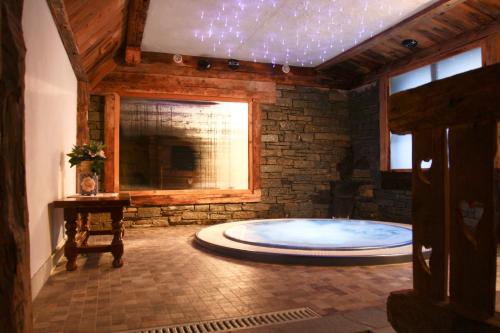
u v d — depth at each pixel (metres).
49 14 3.24
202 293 2.81
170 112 6.66
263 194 7.11
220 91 6.86
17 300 1.63
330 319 2.19
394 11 4.78
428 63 5.80
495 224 1.18
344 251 3.83
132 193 6.36
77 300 2.67
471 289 1.25
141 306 2.54
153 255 4.12
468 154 1.25
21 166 1.75
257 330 2.06
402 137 6.41
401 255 3.72
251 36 5.67
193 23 5.17
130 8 4.48
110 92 6.24
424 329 1.40
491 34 4.79
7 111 1.64
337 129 7.57
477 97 1.21
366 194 7.18
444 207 1.36
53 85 3.49
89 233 4.25
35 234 2.77
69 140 4.73
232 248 4.04
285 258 3.70
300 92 7.38
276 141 7.21
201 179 6.81
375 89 6.99
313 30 5.42
